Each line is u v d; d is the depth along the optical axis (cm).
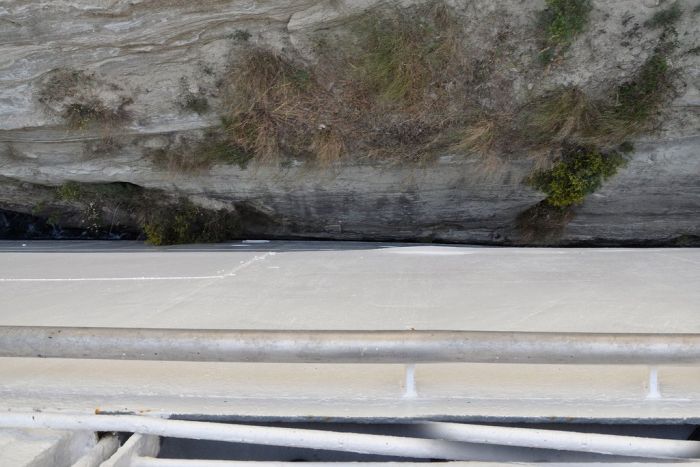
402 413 224
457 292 385
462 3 559
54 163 755
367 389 233
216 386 239
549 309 329
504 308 334
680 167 686
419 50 584
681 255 554
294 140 675
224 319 331
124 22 572
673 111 621
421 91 614
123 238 946
